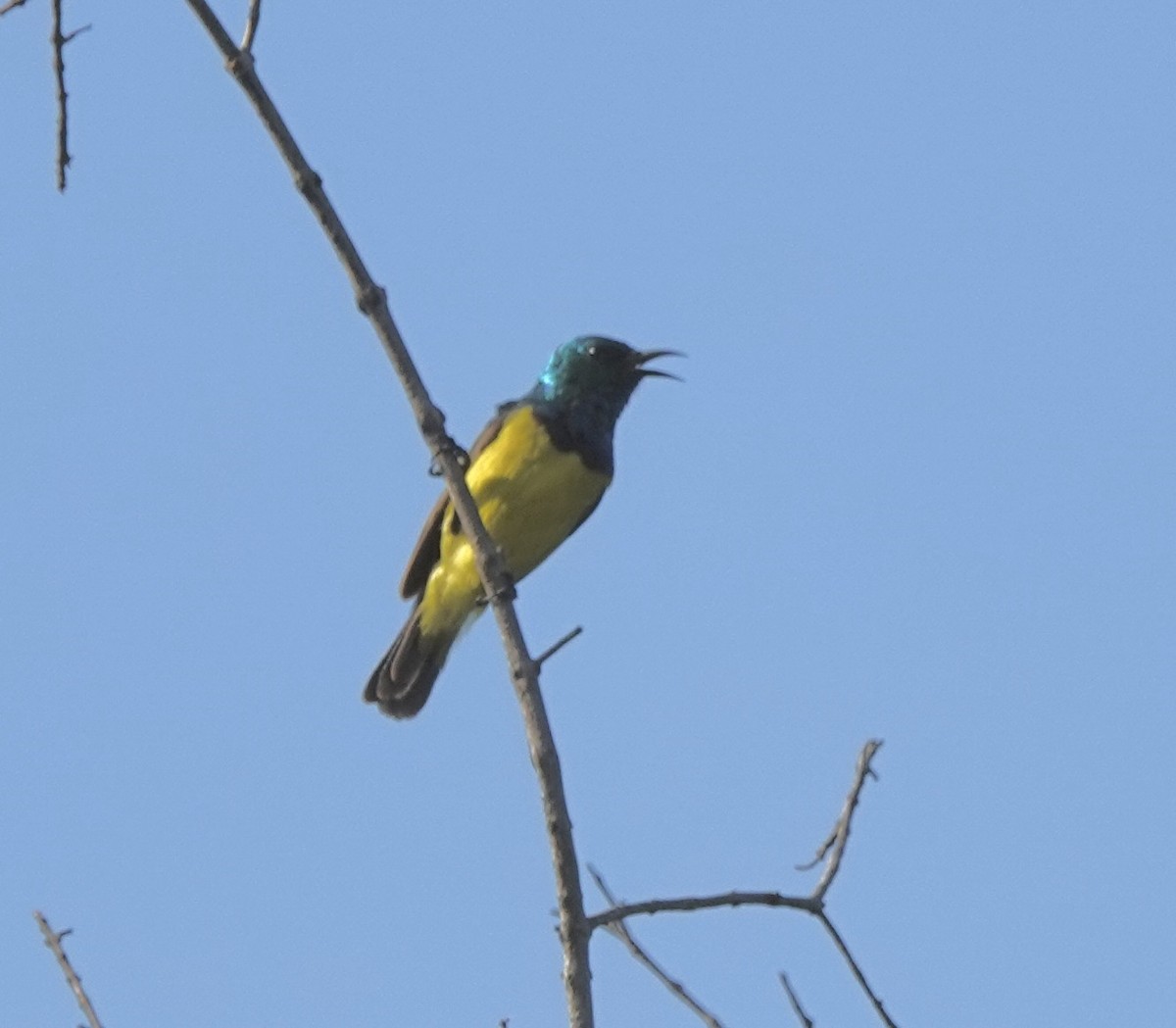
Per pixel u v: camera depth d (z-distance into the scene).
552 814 7.29
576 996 6.93
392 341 8.35
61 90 7.84
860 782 7.68
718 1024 7.16
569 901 7.10
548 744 7.55
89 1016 7.24
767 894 7.35
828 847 7.63
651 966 7.34
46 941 7.43
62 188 7.92
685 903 7.27
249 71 8.22
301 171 8.28
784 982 7.32
